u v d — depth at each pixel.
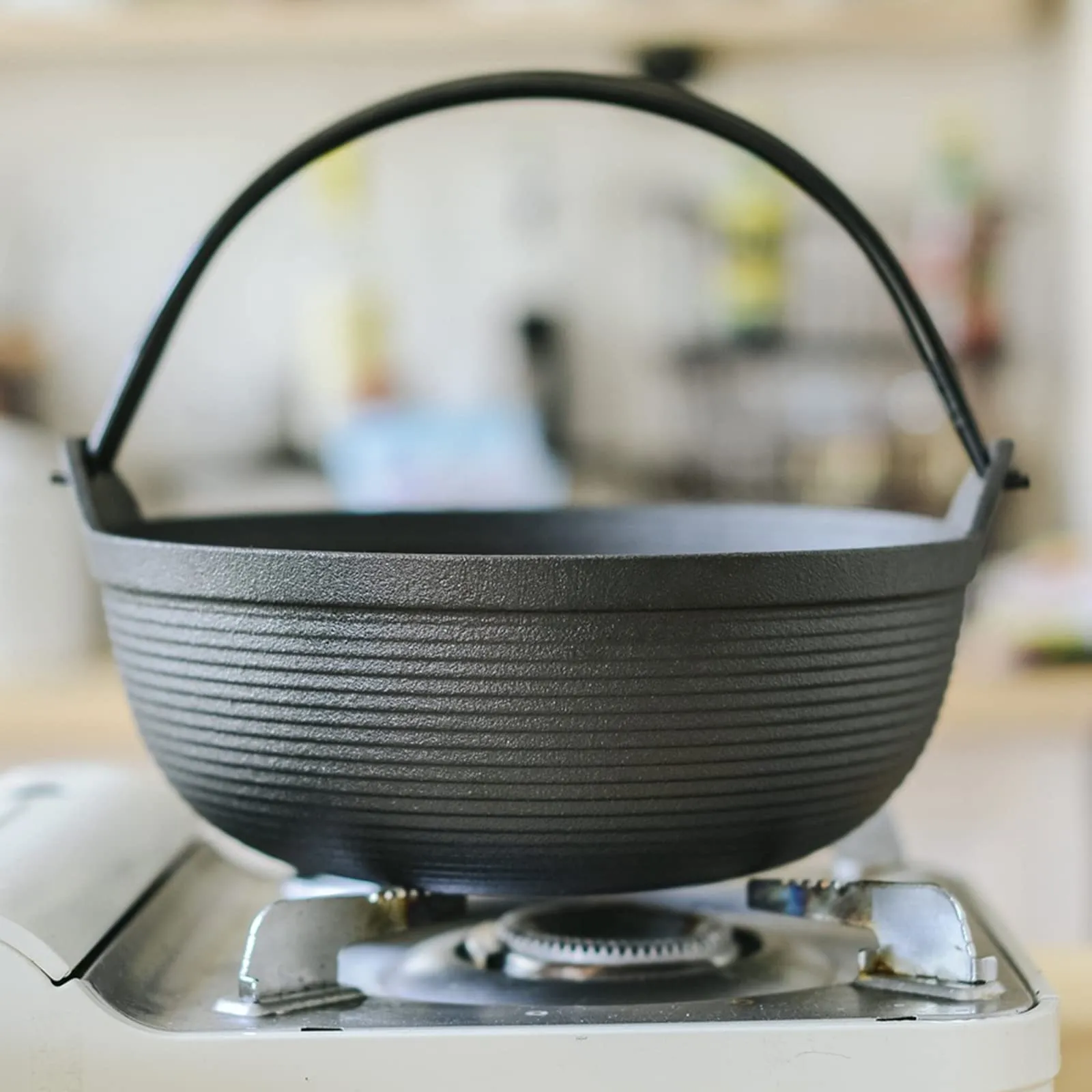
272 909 0.60
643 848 0.57
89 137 2.04
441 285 2.04
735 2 1.85
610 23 1.84
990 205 1.97
